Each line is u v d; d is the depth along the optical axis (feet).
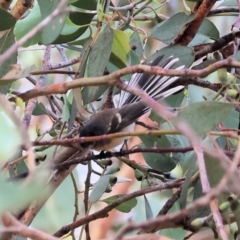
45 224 11.03
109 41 14.25
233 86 13.60
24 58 27.09
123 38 15.12
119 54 15.62
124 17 17.52
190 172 13.41
